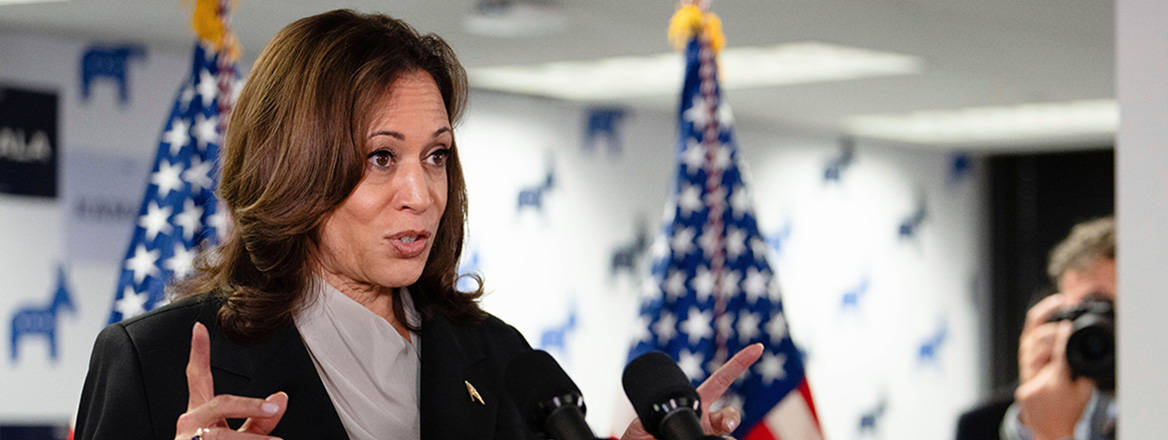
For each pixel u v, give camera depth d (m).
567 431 1.67
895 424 14.20
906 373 14.33
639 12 7.84
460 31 8.47
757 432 4.51
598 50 9.12
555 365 1.77
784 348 4.60
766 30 8.41
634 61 9.59
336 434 2.14
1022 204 15.18
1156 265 3.15
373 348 2.23
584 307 11.49
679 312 4.58
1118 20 3.23
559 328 11.30
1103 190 14.70
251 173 2.16
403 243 2.15
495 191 10.86
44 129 8.55
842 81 10.42
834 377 13.58
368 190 2.14
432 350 2.34
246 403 1.80
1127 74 3.21
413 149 2.15
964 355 15.00
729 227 4.63
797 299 13.20
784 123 12.80
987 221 15.31
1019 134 13.48
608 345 11.66
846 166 13.78
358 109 2.10
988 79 10.24
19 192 8.45
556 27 7.80
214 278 2.29
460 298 2.47
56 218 8.59
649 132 12.07
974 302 15.11
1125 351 3.20
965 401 15.00
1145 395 3.16
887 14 7.90
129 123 8.91
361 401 2.19
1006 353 15.17
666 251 4.62
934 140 13.98
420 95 2.15
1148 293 3.16
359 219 2.14
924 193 14.61
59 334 8.61
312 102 2.11
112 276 8.84
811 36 8.61
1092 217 14.75
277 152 2.13
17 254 8.45
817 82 10.48
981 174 15.30
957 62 9.52
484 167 10.79
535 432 1.76
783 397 4.55
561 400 1.72
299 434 2.12
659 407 1.69
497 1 7.63
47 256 8.55
